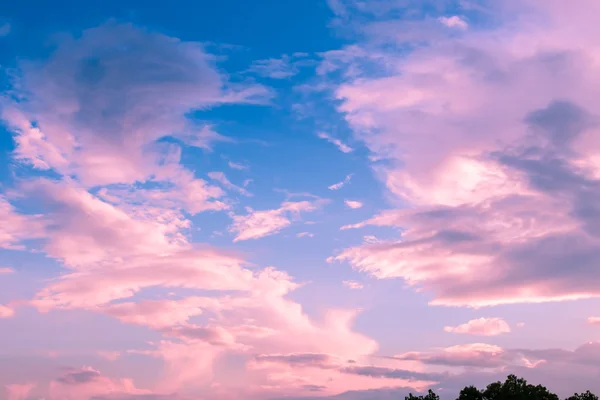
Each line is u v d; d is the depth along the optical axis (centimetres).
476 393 13688
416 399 14238
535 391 13400
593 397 13825
